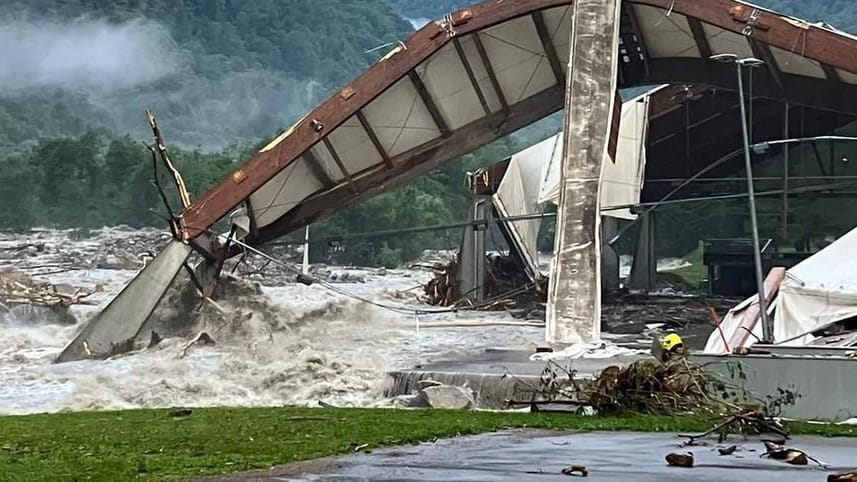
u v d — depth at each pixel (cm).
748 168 3716
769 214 8425
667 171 8225
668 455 1577
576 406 2464
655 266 8594
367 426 2070
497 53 6144
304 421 2202
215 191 5731
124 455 1659
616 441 1864
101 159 19962
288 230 6356
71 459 1614
